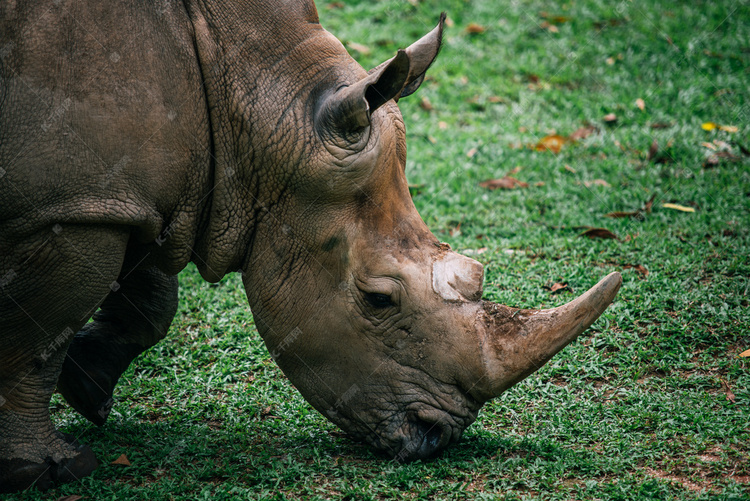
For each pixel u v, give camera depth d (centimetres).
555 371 802
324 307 633
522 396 766
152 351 891
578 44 1680
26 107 567
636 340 838
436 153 1362
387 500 593
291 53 633
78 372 718
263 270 650
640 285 927
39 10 571
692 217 1083
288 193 629
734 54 1589
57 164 571
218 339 904
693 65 1562
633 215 1112
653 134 1334
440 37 646
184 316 966
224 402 791
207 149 635
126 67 588
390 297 614
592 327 869
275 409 772
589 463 636
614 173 1230
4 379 623
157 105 599
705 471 627
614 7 1802
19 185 566
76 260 594
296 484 616
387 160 616
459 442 679
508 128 1429
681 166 1230
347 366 638
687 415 701
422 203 1206
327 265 629
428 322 610
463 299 610
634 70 1572
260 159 629
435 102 1544
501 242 1079
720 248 995
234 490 601
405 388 626
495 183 1242
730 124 1349
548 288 955
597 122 1411
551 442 675
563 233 1091
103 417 732
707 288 908
